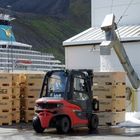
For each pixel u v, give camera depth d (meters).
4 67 90.94
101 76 18.55
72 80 15.82
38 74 19.86
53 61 109.56
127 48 27.47
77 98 15.92
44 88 16.20
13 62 94.44
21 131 16.36
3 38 102.81
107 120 18.27
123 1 31.52
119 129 16.95
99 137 14.24
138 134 15.15
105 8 32.53
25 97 19.92
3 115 18.84
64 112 15.34
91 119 16.44
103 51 18.75
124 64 20.59
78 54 30.09
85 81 16.39
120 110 18.70
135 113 20.02
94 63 29.27
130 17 31.23
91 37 30.19
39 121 15.62
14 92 19.42
